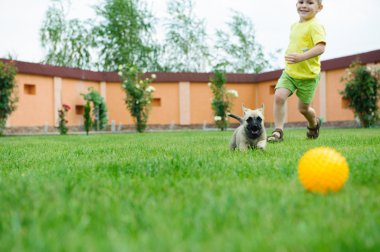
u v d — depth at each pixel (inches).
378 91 756.0
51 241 58.2
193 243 56.2
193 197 87.4
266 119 1071.0
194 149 224.4
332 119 905.5
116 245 54.8
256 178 114.7
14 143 355.9
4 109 682.8
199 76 1068.5
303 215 72.0
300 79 277.1
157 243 55.9
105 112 1007.0
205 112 1072.2
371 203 79.1
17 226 66.3
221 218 69.0
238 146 218.4
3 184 111.2
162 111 1059.3
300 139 309.6
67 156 207.9
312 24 267.4
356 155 160.7
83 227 65.3
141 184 106.5
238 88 1085.8
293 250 53.6
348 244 55.4
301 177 97.0
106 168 143.3
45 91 914.1
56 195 90.9
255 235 59.8
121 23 1390.3
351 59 852.0
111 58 1379.2
